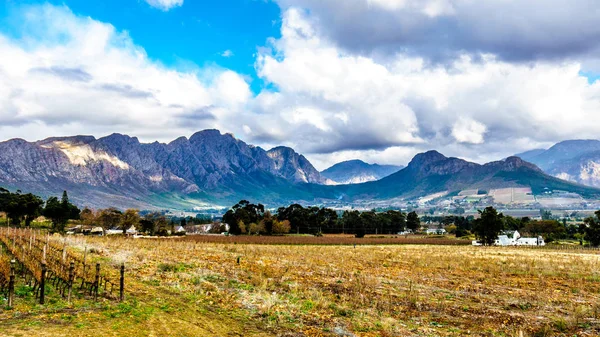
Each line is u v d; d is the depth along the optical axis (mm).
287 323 16141
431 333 15805
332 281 26156
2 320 13055
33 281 19047
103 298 17078
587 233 113188
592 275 32844
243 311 17578
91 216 150250
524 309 20172
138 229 133250
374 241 103562
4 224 113875
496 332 16172
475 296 22969
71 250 32688
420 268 35594
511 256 55688
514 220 169000
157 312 15727
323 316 17312
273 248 57469
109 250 38562
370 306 19609
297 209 162125
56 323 13125
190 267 29156
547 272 33625
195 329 14250
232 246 58812
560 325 17062
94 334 12375
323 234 154375
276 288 23141
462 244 106375
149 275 24391
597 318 18469
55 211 117562
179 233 132250
